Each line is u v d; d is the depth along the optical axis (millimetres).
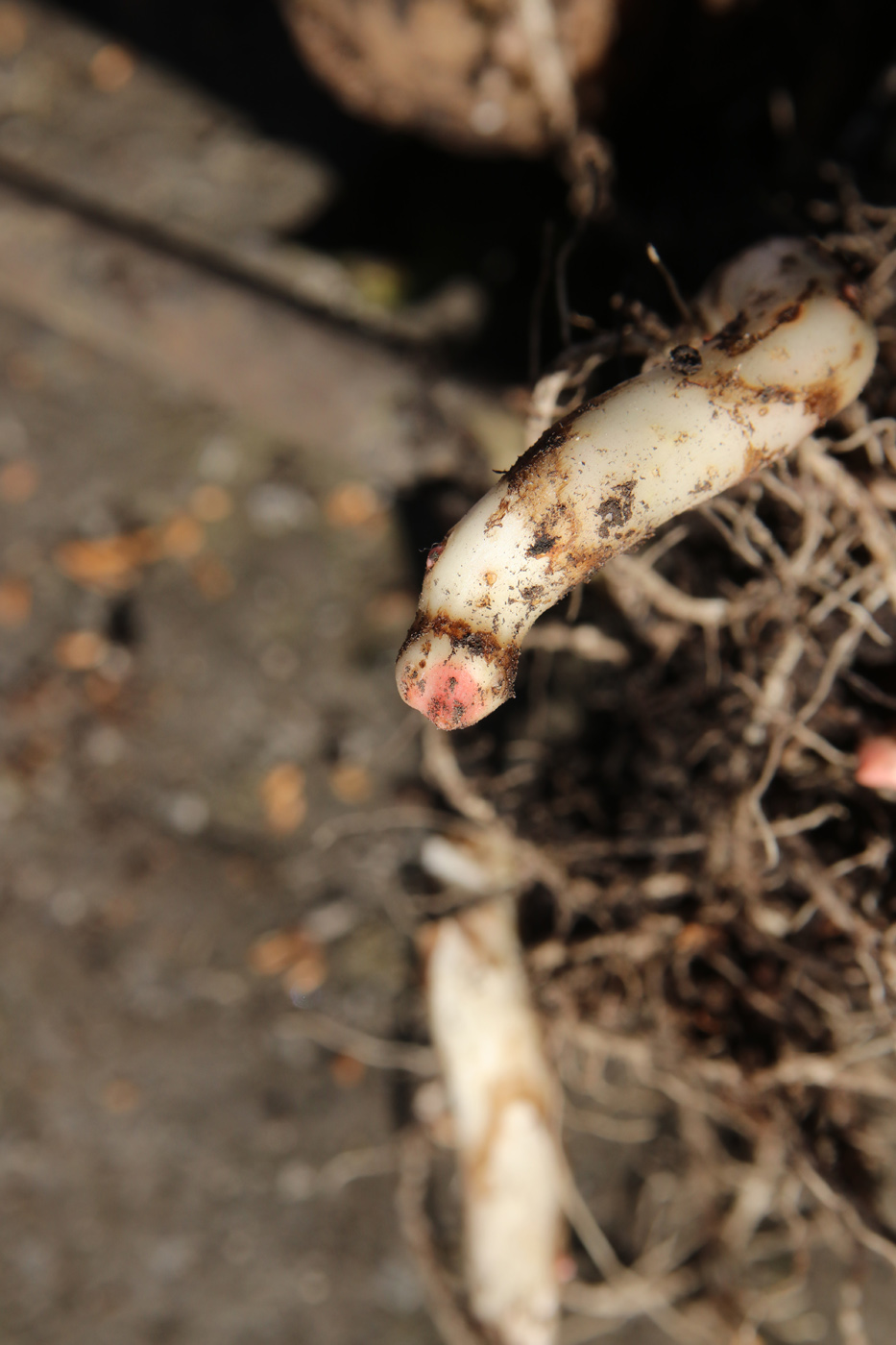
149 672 480
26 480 494
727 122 464
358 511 489
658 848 408
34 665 480
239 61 532
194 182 514
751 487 381
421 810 464
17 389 500
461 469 452
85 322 483
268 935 466
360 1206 452
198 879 469
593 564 340
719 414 341
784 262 357
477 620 337
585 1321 444
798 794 396
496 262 491
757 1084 406
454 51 433
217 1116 457
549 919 425
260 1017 462
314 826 471
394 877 466
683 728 407
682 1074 420
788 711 392
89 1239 451
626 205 447
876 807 392
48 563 488
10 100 534
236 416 495
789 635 385
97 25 545
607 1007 418
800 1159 407
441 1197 453
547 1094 419
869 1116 435
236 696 479
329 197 509
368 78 451
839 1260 445
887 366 385
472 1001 416
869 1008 400
